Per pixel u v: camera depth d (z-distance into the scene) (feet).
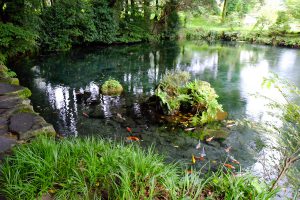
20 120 10.16
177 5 60.49
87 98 21.62
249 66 36.01
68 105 19.84
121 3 55.31
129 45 53.83
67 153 7.21
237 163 12.30
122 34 55.36
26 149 7.29
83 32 46.75
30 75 28.30
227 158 12.71
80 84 25.80
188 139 14.73
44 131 9.52
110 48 49.44
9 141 8.63
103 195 6.19
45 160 6.59
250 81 28.50
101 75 29.73
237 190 6.49
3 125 9.69
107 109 19.15
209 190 7.00
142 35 58.13
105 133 15.25
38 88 24.02
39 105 19.67
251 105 20.72
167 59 40.45
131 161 7.03
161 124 16.67
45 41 40.55
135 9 57.88
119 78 28.66
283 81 9.23
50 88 24.13
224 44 57.26
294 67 35.17
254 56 43.37
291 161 7.48
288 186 8.80
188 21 70.85
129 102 20.75
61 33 42.78
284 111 7.95
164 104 18.17
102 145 8.17
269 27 60.13
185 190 6.61
